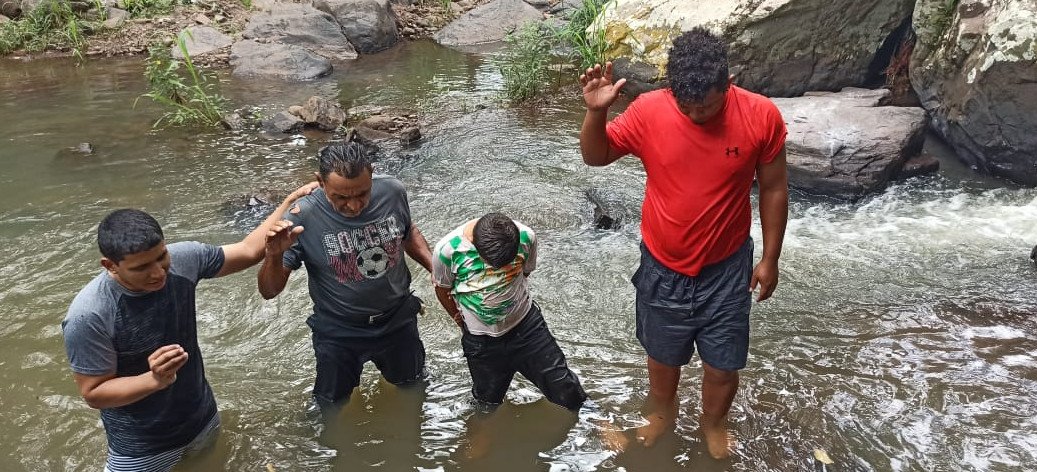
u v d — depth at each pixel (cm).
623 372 420
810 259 540
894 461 352
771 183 313
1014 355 426
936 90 726
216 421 357
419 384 411
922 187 658
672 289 328
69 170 717
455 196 655
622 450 365
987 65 631
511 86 934
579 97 938
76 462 359
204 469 353
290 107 875
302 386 413
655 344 345
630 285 510
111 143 789
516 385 412
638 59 927
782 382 408
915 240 565
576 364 427
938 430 370
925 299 486
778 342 444
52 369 429
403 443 372
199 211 629
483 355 358
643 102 315
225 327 466
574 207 628
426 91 978
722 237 315
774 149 302
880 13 809
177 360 271
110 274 277
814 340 445
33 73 1057
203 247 307
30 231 591
